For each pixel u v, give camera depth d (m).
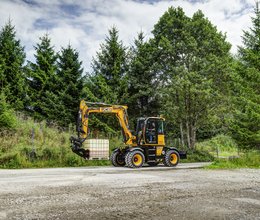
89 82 25.89
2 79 24.41
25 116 23.73
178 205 6.08
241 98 20.45
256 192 7.63
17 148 16.34
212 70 27.00
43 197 6.73
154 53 27.78
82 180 9.73
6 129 18.06
